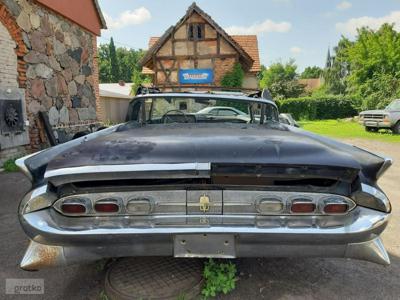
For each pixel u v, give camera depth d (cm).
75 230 159
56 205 162
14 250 249
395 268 225
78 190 164
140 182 167
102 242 160
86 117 895
